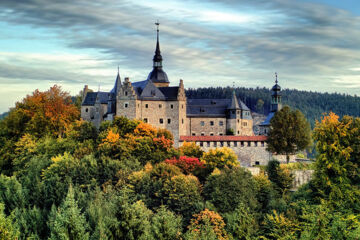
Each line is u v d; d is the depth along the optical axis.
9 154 109.06
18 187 80.38
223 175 77.31
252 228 64.62
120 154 92.62
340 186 70.12
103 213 64.19
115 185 81.19
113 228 57.53
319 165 74.75
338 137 74.44
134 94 113.81
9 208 76.44
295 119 101.88
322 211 46.19
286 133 100.44
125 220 57.94
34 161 95.06
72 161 88.12
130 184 80.19
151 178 82.12
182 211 73.06
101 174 85.88
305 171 91.75
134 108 113.75
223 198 73.12
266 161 104.25
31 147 105.38
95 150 97.94
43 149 103.00
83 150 95.56
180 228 61.28
